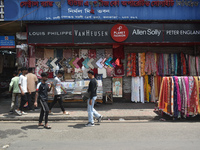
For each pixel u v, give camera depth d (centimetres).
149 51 892
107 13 796
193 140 427
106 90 901
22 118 652
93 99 571
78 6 791
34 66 859
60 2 788
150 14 804
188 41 813
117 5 798
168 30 810
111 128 536
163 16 805
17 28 906
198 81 621
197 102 614
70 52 878
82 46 878
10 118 652
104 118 658
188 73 889
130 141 422
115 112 715
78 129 527
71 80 864
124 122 620
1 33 920
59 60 878
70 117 656
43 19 790
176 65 891
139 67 880
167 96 626
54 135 471
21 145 400
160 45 888
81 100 811
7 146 394
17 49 863
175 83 620
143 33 806
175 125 568
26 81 702
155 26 809
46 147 388
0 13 792
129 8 801
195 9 810
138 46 897
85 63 877
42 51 873
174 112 618
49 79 871
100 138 445
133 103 890
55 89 671
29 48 860
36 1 786
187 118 650
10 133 489
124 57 884
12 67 1203
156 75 887
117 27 799
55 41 805
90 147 388
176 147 385
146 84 894
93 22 804
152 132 492
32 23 801
